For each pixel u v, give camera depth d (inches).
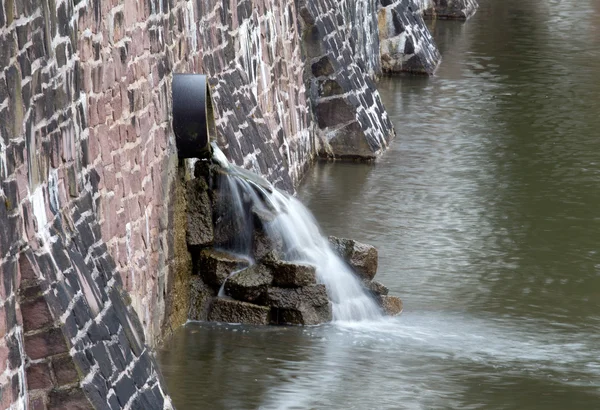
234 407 503.5
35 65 416.2
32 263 389.7
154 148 579.2
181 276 610.2
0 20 378.9
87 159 481.7
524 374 557.6
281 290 619.8
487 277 711.1
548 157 1003.9
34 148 411.2
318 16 985.5
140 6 561.3
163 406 446.6
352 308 633.6
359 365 558.6
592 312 658.2
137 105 554.6
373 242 774.5
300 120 946.1
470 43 1544.0
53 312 390.3
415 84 1300.4
